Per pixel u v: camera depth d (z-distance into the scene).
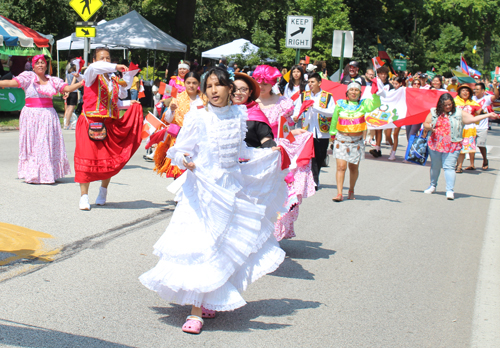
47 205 7.09
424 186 10.39
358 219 7.47
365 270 5.36
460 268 5.55
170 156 3.78
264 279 5.00
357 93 8.31
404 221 7.49
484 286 5.04
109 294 4.37
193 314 3.84
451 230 7.12
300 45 11.93
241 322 4.01
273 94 5.52
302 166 6.04
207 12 39.56
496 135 23.30
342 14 28.48
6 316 3.83
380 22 39.59
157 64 41.03
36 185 8.24
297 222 7.17
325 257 5.73
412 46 40.69
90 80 6.79
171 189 3.76
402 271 5.38
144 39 21.14
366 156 14.48
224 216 3.69
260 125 4.46
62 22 37.59
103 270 4.90
